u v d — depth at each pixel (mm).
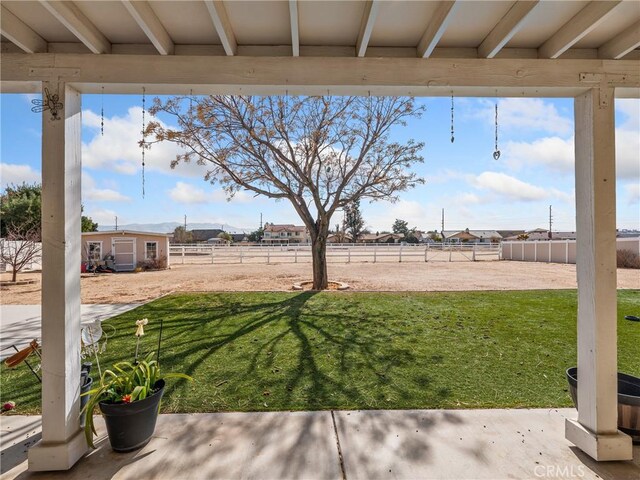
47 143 2055
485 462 2014
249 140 7953
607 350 2104
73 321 2133
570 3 1824
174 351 3941
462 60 2172
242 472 1937
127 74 2094
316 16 1918
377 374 3283
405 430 2336
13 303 7406
